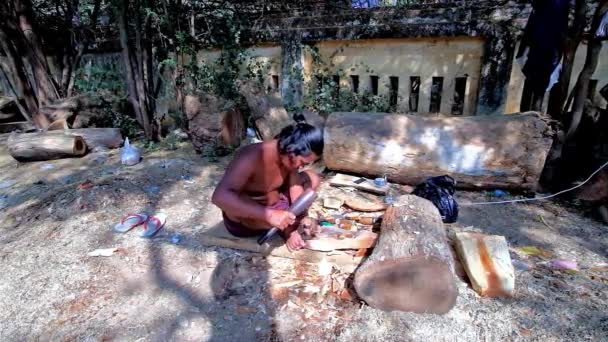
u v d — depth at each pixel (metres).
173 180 3.93
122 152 4.50
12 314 2.21
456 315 2.08
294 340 1.96
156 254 2.71
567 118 3.70
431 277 2.02
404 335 1.97
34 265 2.64
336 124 3.81
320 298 2.22
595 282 2.32
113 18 5.99
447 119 3.63
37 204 3.49
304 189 2.53
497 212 3.23
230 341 1.97
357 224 2.93
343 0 6.08
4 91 7.97
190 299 2.28
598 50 3.27
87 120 5.79
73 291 2.38
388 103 5.48
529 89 3.90
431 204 2.60
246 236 2.70
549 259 2.56
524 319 2.04
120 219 3.20
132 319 2.14
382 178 3.73
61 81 6.79
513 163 3.35
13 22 6.03
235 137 4.75
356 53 5.66
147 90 5.68
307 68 5.97
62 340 2.02
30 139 4.74
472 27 4.73
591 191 3.23
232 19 5.80
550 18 3.37
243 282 2.38
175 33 5.45
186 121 4.96
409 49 5.28
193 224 3.11
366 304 2.17
